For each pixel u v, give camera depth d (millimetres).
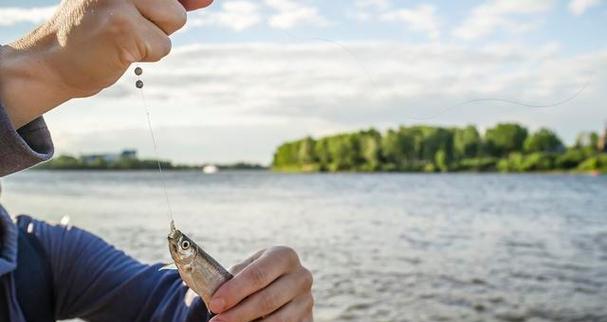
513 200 30328
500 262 14305
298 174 54031
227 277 1799
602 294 11422
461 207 26281
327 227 18531
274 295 1801
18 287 2113
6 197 23766
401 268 13172
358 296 10805
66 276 2262
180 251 1749
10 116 1305
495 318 9930
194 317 1981
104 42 1243
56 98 1328
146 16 1280
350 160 50188
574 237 18359
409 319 9703
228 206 23156
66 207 19844
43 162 1387
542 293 11594
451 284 11977
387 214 22859
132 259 2449
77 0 1281
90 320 2260
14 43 1329
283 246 1905
